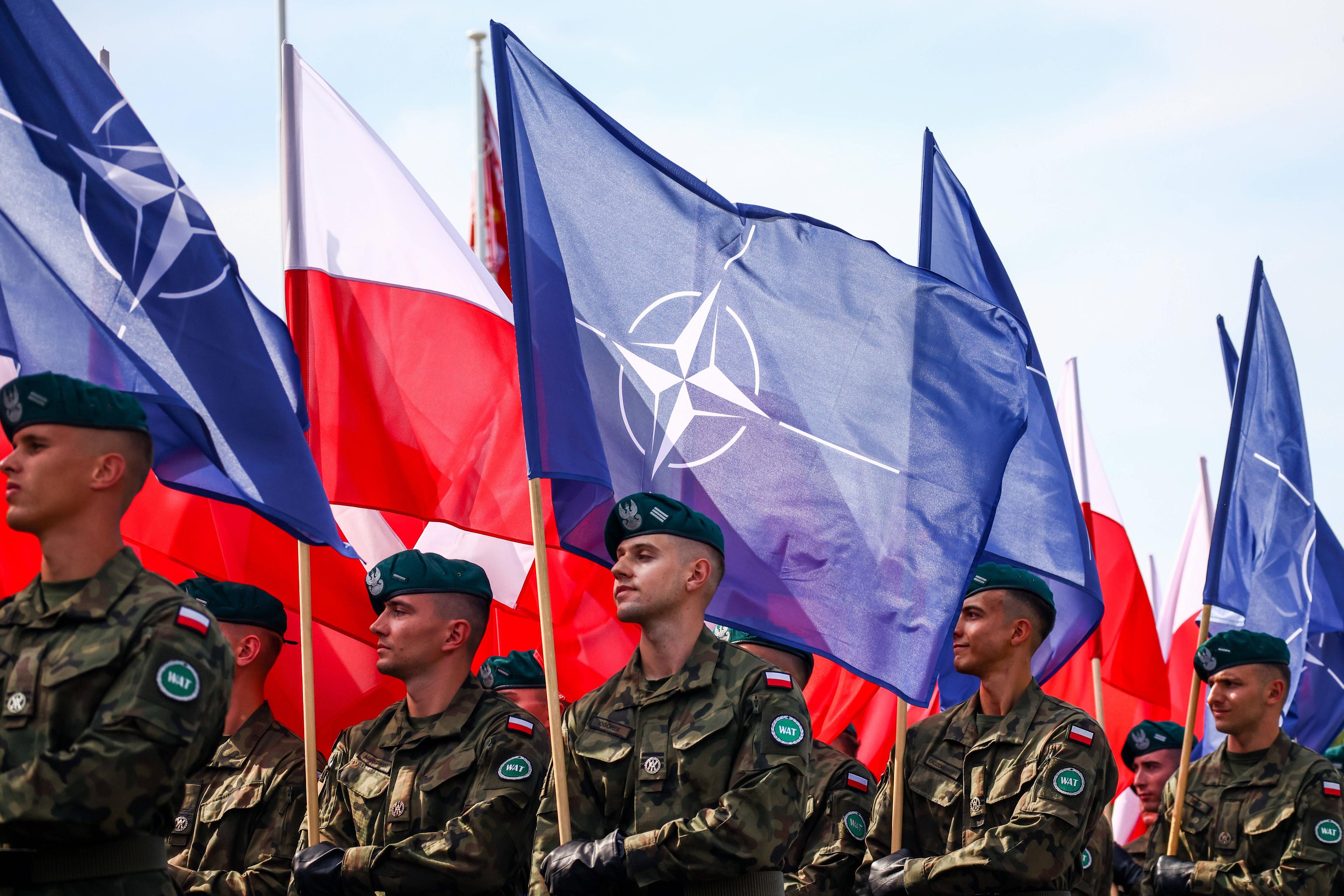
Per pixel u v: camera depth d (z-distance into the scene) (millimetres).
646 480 6395
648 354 6523
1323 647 11234
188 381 5727
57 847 4203
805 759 5293
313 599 7730
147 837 4352
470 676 6617
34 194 5617
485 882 5871
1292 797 7836
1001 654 6660
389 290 7359
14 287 5617
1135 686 11312
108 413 4500
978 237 8367
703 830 5016
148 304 5727
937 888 6098
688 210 6758
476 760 6184
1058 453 8062
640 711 5551
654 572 5566
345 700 8211
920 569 6465
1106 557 11617
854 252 6859
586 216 6559
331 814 6426
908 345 6754
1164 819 8508
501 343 7438
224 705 4480
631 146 6727
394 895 5809
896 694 6473
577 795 5559
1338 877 8211
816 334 6734
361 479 7059
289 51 7504
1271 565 8695
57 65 5801
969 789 6512
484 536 7840
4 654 4383
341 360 7199
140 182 5855
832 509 6520
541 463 6051
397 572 6527
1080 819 6121
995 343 6777
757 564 6426
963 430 6648
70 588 4434
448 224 7625
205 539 7656
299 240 7297
